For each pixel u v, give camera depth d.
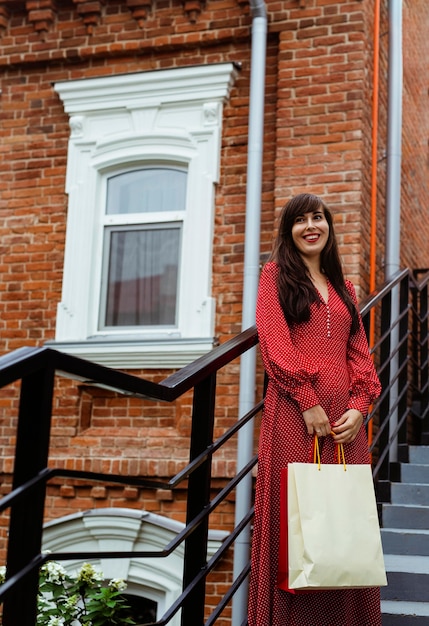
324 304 3.00
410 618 3.41
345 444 2.91
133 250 7.24
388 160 7.00
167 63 7.30
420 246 8.86
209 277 6.86
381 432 4.78
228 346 2.92
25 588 1.83
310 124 6.75
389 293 5.15
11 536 1.85
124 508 6.64
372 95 7.02
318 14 6.86
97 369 2.07
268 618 2.76
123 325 7.17
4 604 1.83
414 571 3.73
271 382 2.97
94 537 6.65
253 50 6.86
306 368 2.82
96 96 7.38
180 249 7.12
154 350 6.75
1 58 7.69
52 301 7.28
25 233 7.45
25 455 1.85
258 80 6.83
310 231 3.09
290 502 2.67
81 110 7.41
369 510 2.71
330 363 2.94
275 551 2.83
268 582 2.78
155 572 6.52
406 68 8.23
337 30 6.81
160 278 7.14
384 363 4.93
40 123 7.59
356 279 6.44
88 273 7.17
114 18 7.42
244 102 7.04
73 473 1.98
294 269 3.01
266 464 2.86
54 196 7.43
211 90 7.06
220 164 7.00
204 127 7.04
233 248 6.87
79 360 1.99
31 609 1.84
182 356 6.73
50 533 6.71
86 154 7.37
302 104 6.79
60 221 7.38
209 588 6.21
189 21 7.20
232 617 5.97
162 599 6.54
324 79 6.78
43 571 3.73
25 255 7.41
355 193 6.55
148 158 7.20
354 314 3.10
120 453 6.76
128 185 7.35
